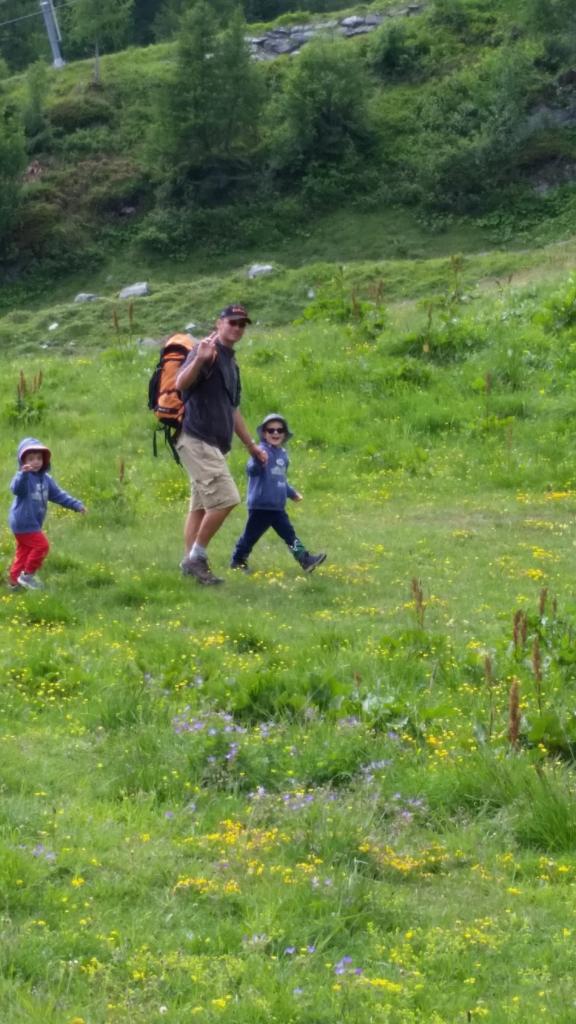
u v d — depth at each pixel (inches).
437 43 2455.7
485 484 613.9
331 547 487.2
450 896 206.8
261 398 746.8
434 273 1433.3
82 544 483.8
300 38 2657.5
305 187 2148.1
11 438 713.6
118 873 204.8
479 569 451.8
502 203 2016.5
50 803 233.5
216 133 2203.5
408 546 487.5
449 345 813.9
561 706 293.9
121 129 2396.7
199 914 191.8
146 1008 163.9
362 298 1385.3
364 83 2244.1
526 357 780.6
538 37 2284.7
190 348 444.5
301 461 658.2
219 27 2295.8
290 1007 163.2
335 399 747.4
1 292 2055.9
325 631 360.2
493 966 180.2
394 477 628.4
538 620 346.0
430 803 244.4
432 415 709.9
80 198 2214.6
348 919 192.2
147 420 732.7
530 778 245.6
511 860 221.0
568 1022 163.6
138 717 283.6
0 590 416.2
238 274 1593.3
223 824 228.2
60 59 2733.8
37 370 863.1
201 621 379.9
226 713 289.0
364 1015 162.9
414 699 298.2
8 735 270.2
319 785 252.5
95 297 1765.5
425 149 2148.1
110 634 359.3
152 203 2203.5
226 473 428.8
